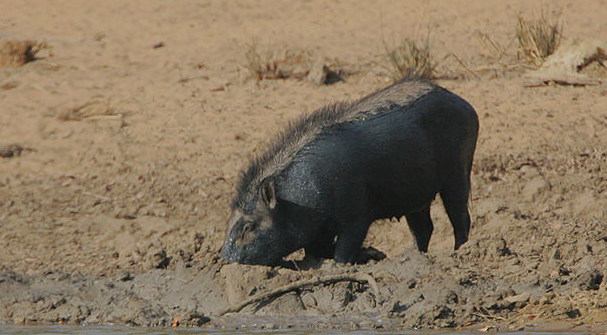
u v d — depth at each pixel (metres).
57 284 36.00
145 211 46.09
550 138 52.03
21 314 33.44
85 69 64.81
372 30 73.25
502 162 49.41
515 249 37.19
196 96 59.97
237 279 33.41
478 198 45.88
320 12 78.94
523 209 44.38
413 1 80.50
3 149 52.50
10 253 40.84
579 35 68.88
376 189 35.56
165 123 55.72
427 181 36.94
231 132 54.09
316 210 34.44
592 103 56.69
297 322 31.41
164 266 36.84
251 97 59.66
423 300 32.19
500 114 55.38
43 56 67.00
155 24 75.94
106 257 40.19
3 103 58.84
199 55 68.00
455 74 62.94
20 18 77.50
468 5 78.25
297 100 58.88
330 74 63.00
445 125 37.38
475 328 29.75
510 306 31.47
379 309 31.91
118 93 60.50
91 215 45.72
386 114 36.03
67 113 57.19
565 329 29.02
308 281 32.72
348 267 34.09
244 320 31.94
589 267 34.19
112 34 73.25
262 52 67.81
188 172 49.78
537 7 76.50
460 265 34.81
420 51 63.88
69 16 78.31
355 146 34.88
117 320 32.75
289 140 35.47
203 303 33.47
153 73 64.44
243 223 34.69
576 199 45.34
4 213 45.88
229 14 78.75
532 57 64.06
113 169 50.47
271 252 34.59
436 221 43.50
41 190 48.41
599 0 77.12
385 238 42.62
